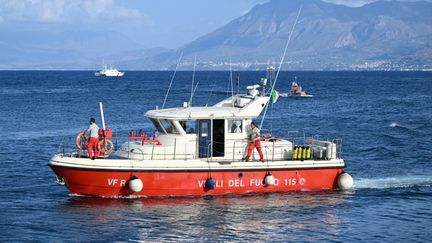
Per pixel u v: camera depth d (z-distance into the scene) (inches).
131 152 996.6
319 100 3811.5
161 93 4439.0
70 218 896.3
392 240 829.2
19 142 1718.8
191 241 808.9
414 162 1425.9
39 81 7317.9
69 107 3016.7
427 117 2620.6
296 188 1032.2
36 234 828.6
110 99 3695.9
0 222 881.5
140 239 813.2
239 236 832.3
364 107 3218.5
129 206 948.6
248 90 1058.7
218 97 3951.8
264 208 955.3
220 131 1010.7
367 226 888.9
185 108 1037.8
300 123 2347.4
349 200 1023.6
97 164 952.3
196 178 978.7
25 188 1106.7
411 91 5059.1
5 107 3016.7
